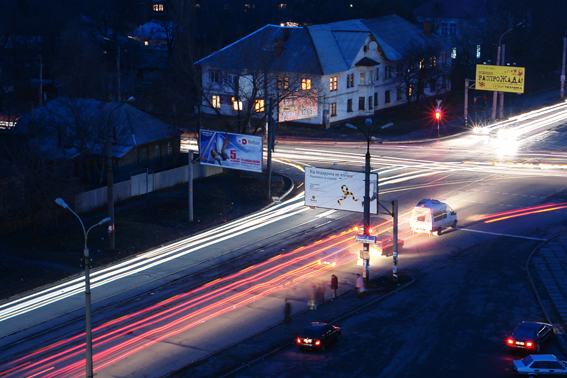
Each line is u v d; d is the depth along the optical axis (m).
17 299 42.00
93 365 32.41
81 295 42.56
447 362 32.12
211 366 32.03
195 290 43.28
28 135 56.72
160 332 36.56
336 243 52.59
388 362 32.25
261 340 35.28
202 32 138.88
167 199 63.97
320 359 32.75
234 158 63.88
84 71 101.81
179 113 85.31
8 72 117.12
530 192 65.38
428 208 53.91
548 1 143.25
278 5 170.50
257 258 49.47
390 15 121.50
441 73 111.69
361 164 77.75
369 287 43.09
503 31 130.38
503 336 35.31
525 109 109.94
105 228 54.81
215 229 56.84
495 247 50.88
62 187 54.53
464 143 89.31
